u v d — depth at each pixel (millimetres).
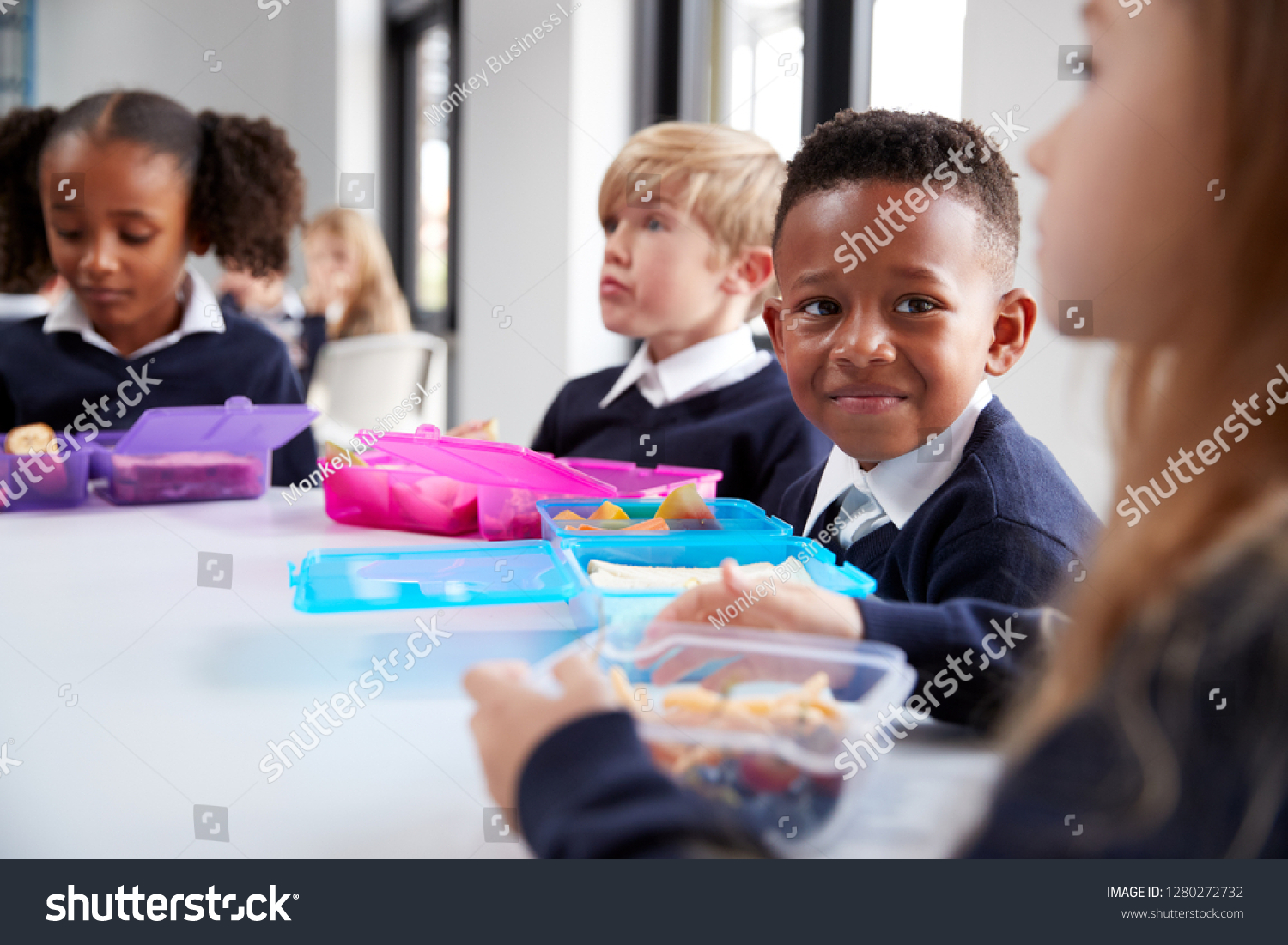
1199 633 284
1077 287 432
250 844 425
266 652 660
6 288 1660
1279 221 323
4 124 1570
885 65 1971
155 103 1485
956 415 781
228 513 1143
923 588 792
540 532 1012
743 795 395
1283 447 308
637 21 2666
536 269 2906
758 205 1389
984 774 466
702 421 1367
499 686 425
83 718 553
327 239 3158
